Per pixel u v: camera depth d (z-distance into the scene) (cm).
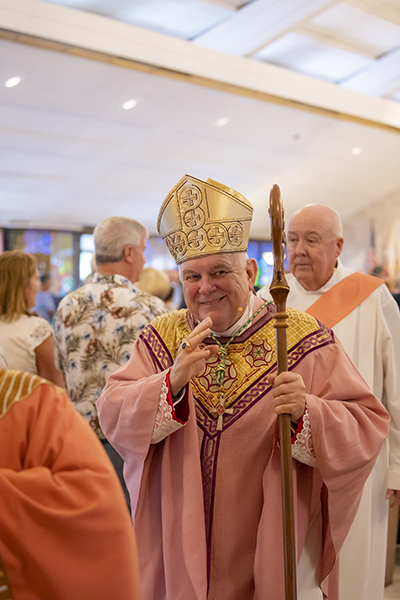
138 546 140
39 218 1248
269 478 133
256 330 147
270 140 1106
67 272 1311
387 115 1087
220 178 1244
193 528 132
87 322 219
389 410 209
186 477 136
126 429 137
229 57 827
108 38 702
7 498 86
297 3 754
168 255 1444
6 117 848
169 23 780
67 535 87
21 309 247
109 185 1158
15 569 85
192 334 132
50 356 250
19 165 1011
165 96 860
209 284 135
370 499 194
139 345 156
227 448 139
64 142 955
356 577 192
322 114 991
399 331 216
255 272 146
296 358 144
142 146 1017
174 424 134
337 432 131
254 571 132
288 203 1493
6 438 92
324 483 143
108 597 87
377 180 1446
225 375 144
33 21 643
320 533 148
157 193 1247
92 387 217
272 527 130
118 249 227
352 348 211
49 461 92
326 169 1302
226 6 761
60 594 86
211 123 980
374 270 1388
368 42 924
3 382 96
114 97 836
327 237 216
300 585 142
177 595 130
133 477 143
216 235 133
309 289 224
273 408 139
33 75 740
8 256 250
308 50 916
